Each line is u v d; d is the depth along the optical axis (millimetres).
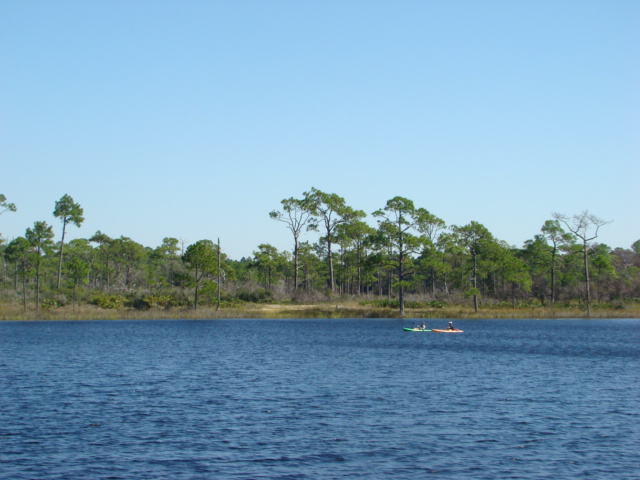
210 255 103875
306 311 103125
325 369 43656
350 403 31188
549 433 25328
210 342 65312
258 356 51844
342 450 22922
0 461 21469
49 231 112250
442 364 46562
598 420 27562
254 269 168625
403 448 23172
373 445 23547
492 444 23750
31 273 106812
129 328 86875
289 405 30641
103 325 93375
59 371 42562
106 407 30047
